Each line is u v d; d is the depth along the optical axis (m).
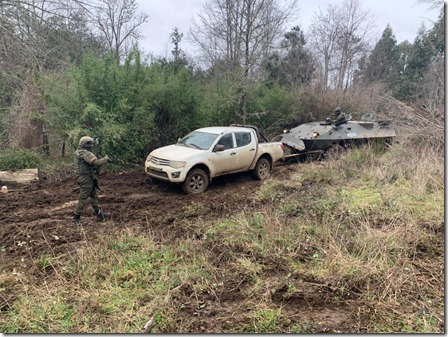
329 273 4.49
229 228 6.07
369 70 36.16
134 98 12.48
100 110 11.48
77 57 14.48
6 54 11.55
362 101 20.06
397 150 10.44
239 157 9.64
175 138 13.84
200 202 8.02
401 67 40.03
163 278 4.45
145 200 8.17
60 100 11.75
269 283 4.37
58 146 13.22
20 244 5.48
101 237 5.52
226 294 4.18
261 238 5.57
